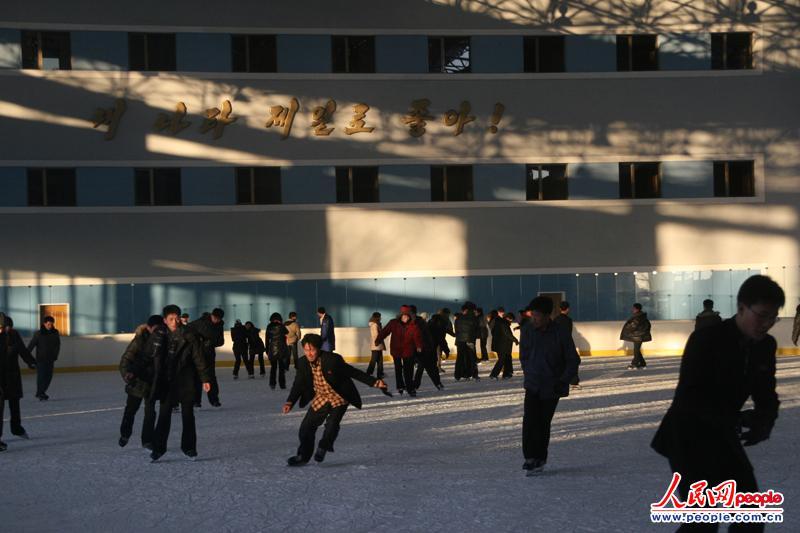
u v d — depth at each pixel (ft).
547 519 27.37
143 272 120.78
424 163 125.90
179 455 42.80
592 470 36.06
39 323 118.62
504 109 127.34
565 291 127.13
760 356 17.69
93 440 49.49
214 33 122.93
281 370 83.56
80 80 119.75
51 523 28.60
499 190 126.93
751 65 130.72
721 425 17.29
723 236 128.88
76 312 119.44
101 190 120.06
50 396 81.41
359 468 37.83
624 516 27.55
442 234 126.00
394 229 125.39
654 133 128.67
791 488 31.32
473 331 86.22
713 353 17.48
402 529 26.53
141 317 120.57
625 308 127.75
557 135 127.65
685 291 128.36
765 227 129.29
